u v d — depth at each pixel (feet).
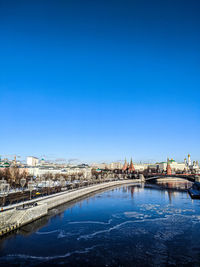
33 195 378.53
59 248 196.24
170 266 167.32
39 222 271.28
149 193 588.91
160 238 224.74
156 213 335.26
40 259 174.81
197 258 180.65
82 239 219.20
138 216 315.58
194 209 367.04
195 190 584.81
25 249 191.83
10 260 171.83
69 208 361.30
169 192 614.75
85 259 176.65
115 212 340.18
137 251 193.16
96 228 255.91
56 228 251.80
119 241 216.13
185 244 209.46
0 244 200.13
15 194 379.76
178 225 270.67
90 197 498.28
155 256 183.73
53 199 355.97
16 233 228.63
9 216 233.55
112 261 173.88
